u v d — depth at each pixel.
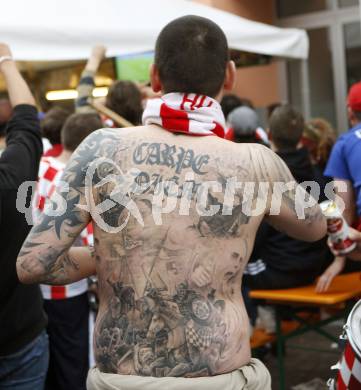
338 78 8.44
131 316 1.90
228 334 1.89
